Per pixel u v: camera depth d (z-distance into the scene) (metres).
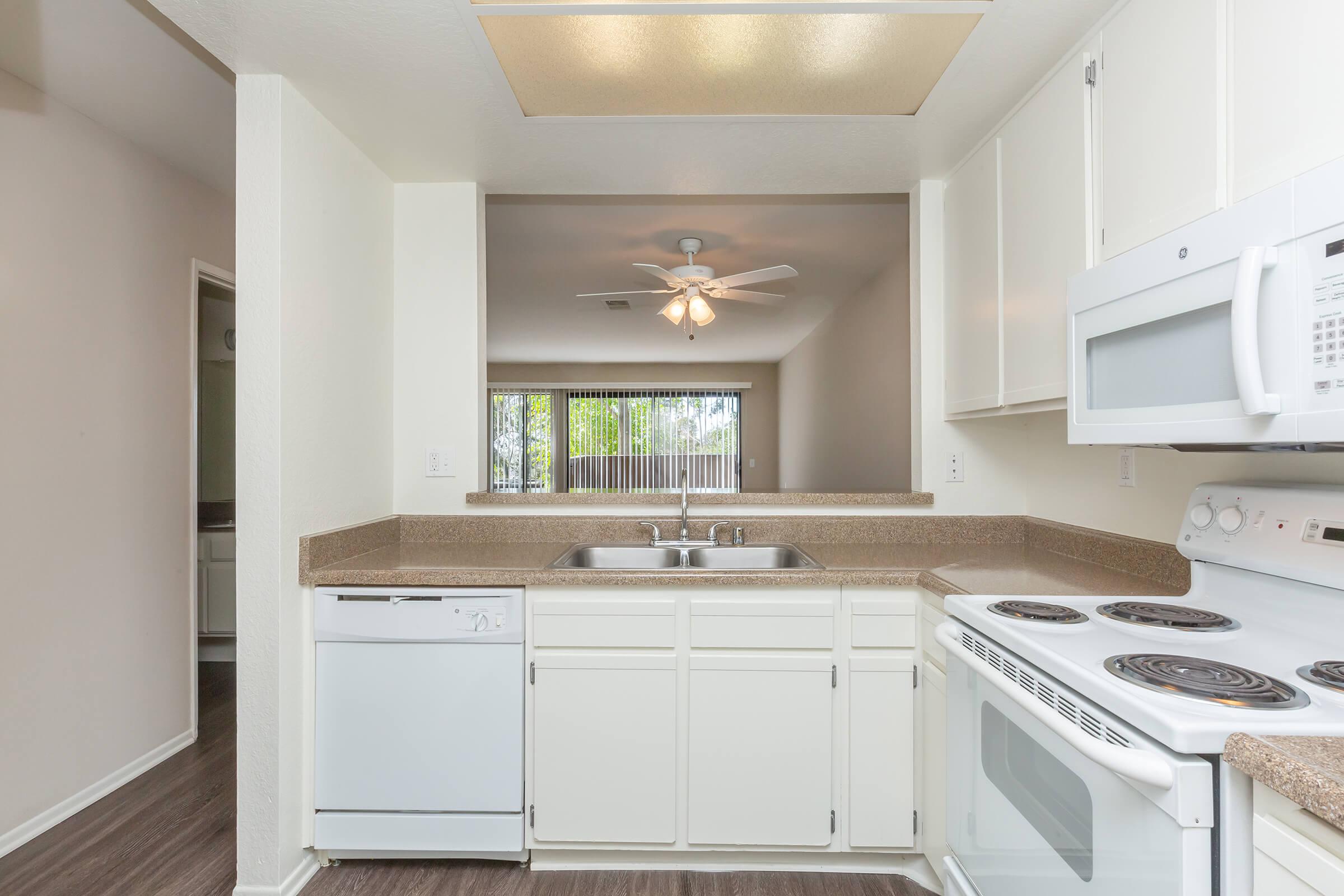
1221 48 1.09
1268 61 1.00
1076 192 1.49
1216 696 0.84
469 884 1.78
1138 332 1.20
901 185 2.36
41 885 1.73
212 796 2.20
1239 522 1.26
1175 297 1.08
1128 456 1.78
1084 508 1.98
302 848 1.79
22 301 1.97
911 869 1.82
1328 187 0.83
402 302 2.36
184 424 2.61
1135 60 1.30
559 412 8.34
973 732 1.34
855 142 2.03
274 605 1.69
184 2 1.41
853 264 3.92
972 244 2.06
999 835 1.22
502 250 3.72
